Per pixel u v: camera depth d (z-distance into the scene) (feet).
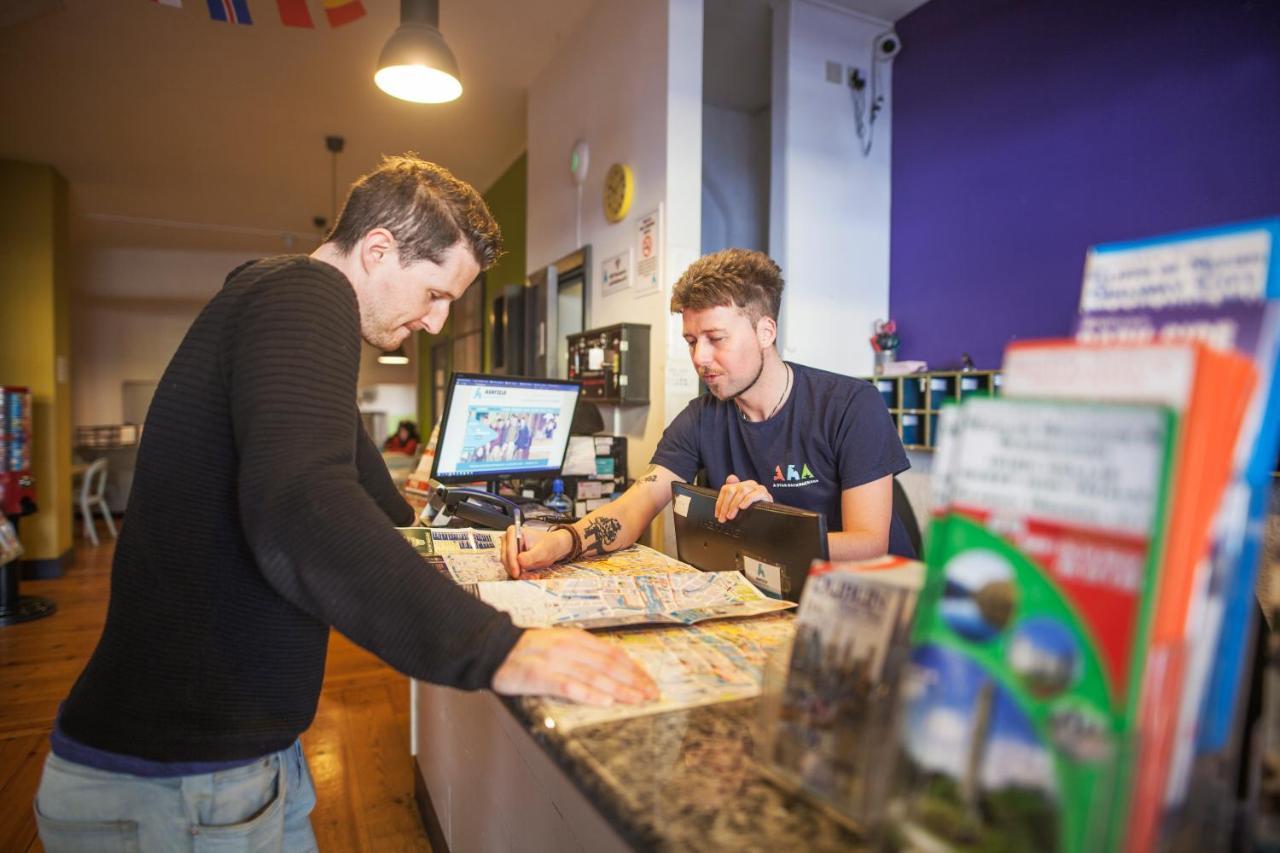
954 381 8.83
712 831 1.45
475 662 2.06
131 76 11.91
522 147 15.48
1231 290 1.25
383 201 2.86
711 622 2.80
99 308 24.20
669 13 8.45
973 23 9.30
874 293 10.51
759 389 4.84
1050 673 1.15
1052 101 8.33
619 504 4.65
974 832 1.19
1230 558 1.17
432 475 6.25
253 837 2.60
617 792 1.59
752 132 13.62
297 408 2.24
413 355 28.53
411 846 6.00
